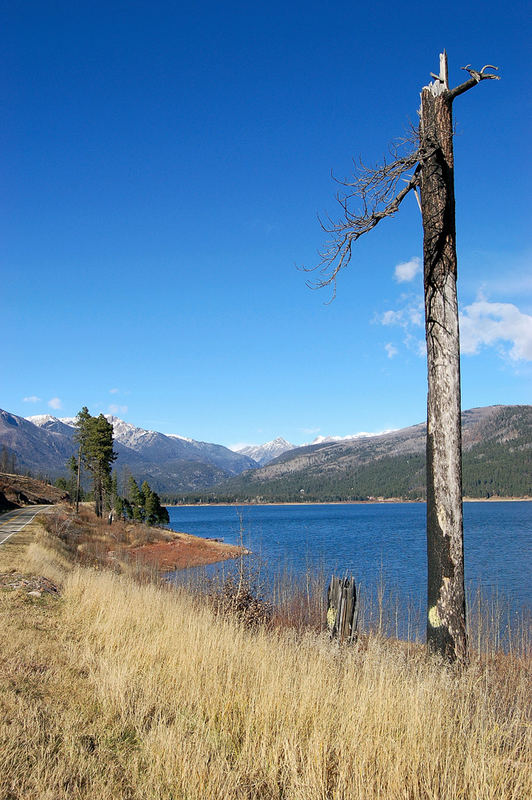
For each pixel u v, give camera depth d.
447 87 6.64
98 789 3.70
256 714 5.02
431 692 4.88
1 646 7.23
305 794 3.82
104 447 62.41
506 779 3.89
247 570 11.58
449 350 6.50
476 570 29.42
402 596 18.59
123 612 9.44
